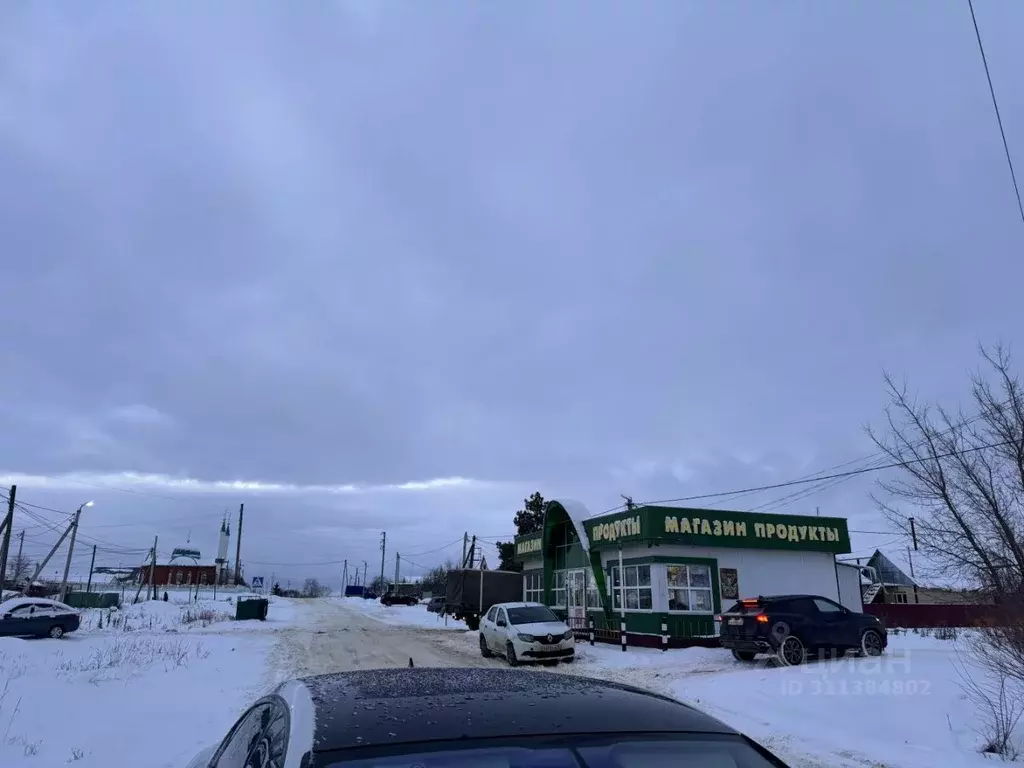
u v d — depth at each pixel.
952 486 9.74
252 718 3.44
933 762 7.87
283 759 2.29
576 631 25.02
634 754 2.42
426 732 2.37
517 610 20.19
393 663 18.92
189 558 100.88
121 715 10.38
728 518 23.02
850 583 25.75
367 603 80.62
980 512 9.49
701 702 12.38
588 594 27.09
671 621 21.78
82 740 8.70
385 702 2.71
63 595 44.53
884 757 8.20
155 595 63.97
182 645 22.53
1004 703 8.65
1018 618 8.36
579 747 2.38
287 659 19.88
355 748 2.23
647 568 22.70
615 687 3.28
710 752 2.56
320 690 2.96
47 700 10.64
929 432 10.15
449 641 27.05
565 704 2.78
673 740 2.57
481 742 2.33
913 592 40.44
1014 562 9.04
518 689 3.02
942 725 9.03
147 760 7.99
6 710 9.62
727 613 18.03
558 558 30.48
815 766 8.02
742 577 23.12
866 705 10.48
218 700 12.53
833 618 16.97
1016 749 7.95
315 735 2.33
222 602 64.12
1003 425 9.58
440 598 53.22
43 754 7.96
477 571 35.75
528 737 2.39
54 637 25.64
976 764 7.66
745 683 13.52
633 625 23.12
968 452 9.77
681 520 22.33
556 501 28.61
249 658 19.95
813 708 10.82
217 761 3.64
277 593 122.44
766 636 16.36
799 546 23.84
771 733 9.73
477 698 2.81
